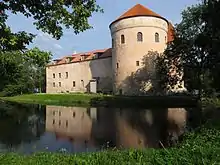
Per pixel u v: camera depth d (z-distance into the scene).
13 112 36.88
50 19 7.79
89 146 16.64
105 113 33.97
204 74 41.12
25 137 19.98
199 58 42.09
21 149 15.99
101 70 68.25
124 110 36.53
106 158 7.97
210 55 27.80
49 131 22.48
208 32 26.16
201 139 10.04
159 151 8.41
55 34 7.95
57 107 43.34
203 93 40.69
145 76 55.16
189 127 19.94
